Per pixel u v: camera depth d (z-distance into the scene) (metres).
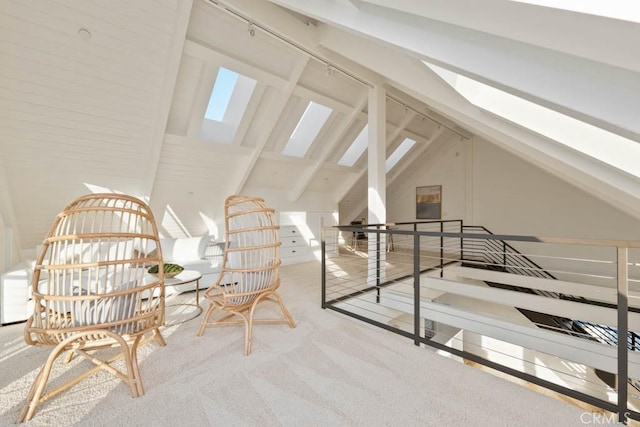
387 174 6.88
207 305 3.08
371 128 4.00
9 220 2.98
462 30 1.38
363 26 1.64
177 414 1.40
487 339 4.82
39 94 2.50
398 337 2.36
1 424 1.34
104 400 1.50
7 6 2.06
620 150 1.58
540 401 1.52
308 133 4.81
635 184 1.79
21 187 2.96
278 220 5.43
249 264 2.22
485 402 1.51
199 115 3.38
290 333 2.35
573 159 2.05
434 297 4.42
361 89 4.33
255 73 3.24
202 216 4.75
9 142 2.64
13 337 2.29
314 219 5.89
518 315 4.89
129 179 3.57
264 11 2.77
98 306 1.44
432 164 7.35
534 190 5.85
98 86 2.67
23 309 2.58
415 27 1.48
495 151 6.35
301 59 3.37
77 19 2.27
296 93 3.79
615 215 5.05
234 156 4.23
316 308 2.98
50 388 1.62
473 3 0.93
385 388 1.62
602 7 0.69
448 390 1.61
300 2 1.91
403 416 1.40
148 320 1.63
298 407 1.46
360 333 2.37
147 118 3.11
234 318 2.68
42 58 2.34
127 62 2.64
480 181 6.55
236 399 1.52
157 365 1.84
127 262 1.51
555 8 0.76
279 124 4.20
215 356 1.96
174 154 3.66
